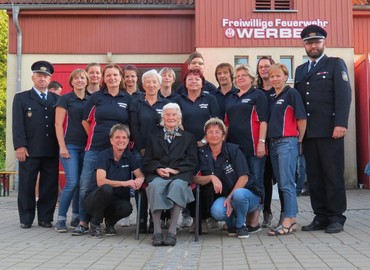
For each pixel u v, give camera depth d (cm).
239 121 705
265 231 725
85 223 724
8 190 1564
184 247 616
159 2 1742
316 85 697
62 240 670
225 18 1622
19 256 564
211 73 1614
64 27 1734
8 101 1731
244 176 676
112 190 678
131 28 1739
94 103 727
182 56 1738
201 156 689
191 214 716
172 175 656
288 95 687
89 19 1738
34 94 801
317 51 705
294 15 1625
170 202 634
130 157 706
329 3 1627
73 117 759
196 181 681
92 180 711
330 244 606
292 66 1625
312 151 713
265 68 755
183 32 1739
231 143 702
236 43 1619
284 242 629
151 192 634
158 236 630
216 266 509
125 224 802
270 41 1623
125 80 788
